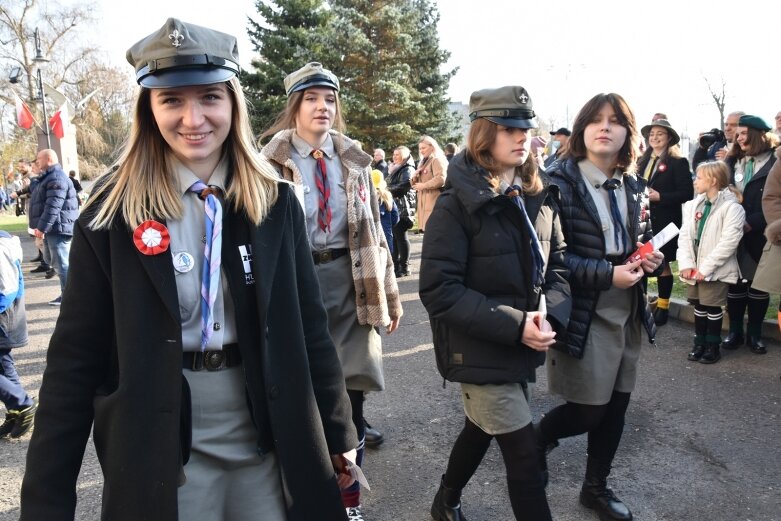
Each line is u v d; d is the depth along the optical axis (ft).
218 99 4.75
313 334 5.37
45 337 21.24
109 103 121.90
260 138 10.50
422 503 9.98
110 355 4.70
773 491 9.86
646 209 9.49
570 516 9.41
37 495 4.37
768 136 16.66
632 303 8.98
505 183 7.79
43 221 25.17
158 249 4.53
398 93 86.12
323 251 9.68
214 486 4.83
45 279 33.81
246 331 4.81
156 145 4.86
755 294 16.01
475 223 7.56
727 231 15.19
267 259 4.89
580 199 8.80
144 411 4.41
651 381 14.73
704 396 13.67
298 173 9.55
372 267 9.68
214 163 5.03
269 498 4.98
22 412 12.89
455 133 99.50
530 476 7.48
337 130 10.26
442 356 7.96
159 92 4.62
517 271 7.62
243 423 4.90
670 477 10.43
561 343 8.73
